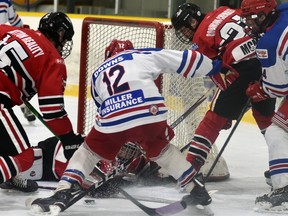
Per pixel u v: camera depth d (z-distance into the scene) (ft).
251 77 23.00
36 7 60.08
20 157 19.76
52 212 18.78
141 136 18.76
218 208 21.25
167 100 25.81
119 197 22.12
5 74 20.02
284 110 20.35
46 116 20.21
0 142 19.70
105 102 18.84
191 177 19.60
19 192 22.48
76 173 19.27
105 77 19.01
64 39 21.57
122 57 19.19
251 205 21.75
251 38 22.58
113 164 22.25
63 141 20.81
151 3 52.19
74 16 49.16
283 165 20.20
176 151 19.60
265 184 25.22
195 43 23.25
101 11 57.00
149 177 23.80
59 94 20.08
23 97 20.65
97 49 28.25
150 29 26.20
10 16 32.19
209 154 25.36
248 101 22.76
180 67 19.33
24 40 20.31
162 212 19.52
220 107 23.13
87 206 20.93
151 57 19.20
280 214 20.33
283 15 20.06
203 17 23.82
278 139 20.26
